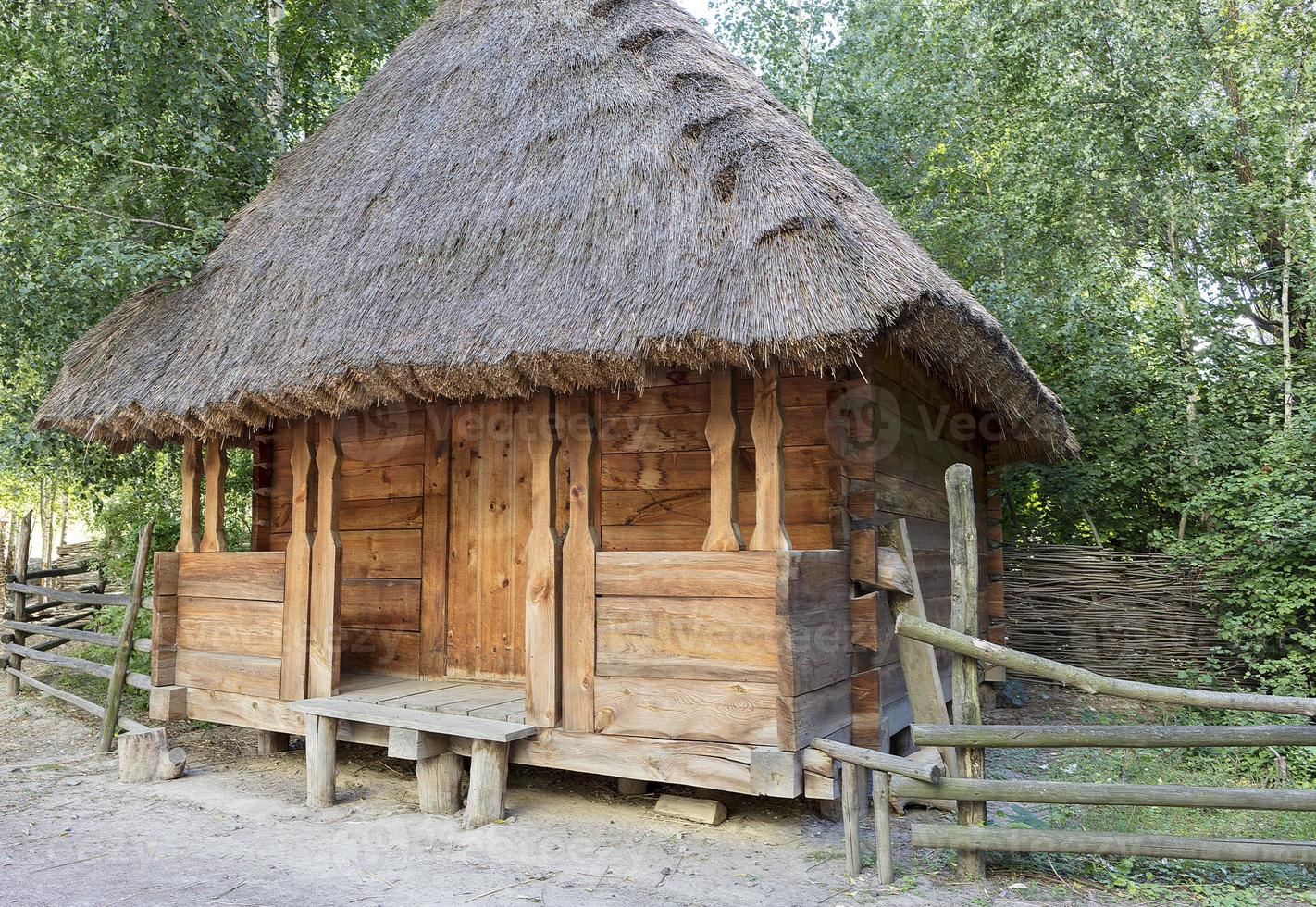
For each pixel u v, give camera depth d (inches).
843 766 138.1
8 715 280.8
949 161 458.3
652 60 194.7
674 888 131.6
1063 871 136.2
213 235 260.7
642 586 152.9
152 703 215.0
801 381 170.1
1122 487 350.6
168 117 318.7
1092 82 360.5
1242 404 334.3
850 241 140.9
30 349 310.3
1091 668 314.3
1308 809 119.7
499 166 196.7
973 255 408.5
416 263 185.9
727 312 138.7
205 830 163.6
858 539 164.6
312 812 174.2
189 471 227.5
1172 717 271.3
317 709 176.1
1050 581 322.3
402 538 218.7
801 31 494.6
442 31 256.1
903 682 191.9
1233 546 288.0
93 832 163.3
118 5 292.5
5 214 292.5
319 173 242.2
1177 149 364.2
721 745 143.7
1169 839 126.4
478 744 162.7
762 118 170.1
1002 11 396.5
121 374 218.2
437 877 137.2
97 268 272.1
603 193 172.7
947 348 160.2
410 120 232.2
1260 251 378.3
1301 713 123.0
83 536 978.7
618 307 148.3
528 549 164.7
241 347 198.4
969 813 135.3
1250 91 357.4
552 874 138.3
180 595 219.6
